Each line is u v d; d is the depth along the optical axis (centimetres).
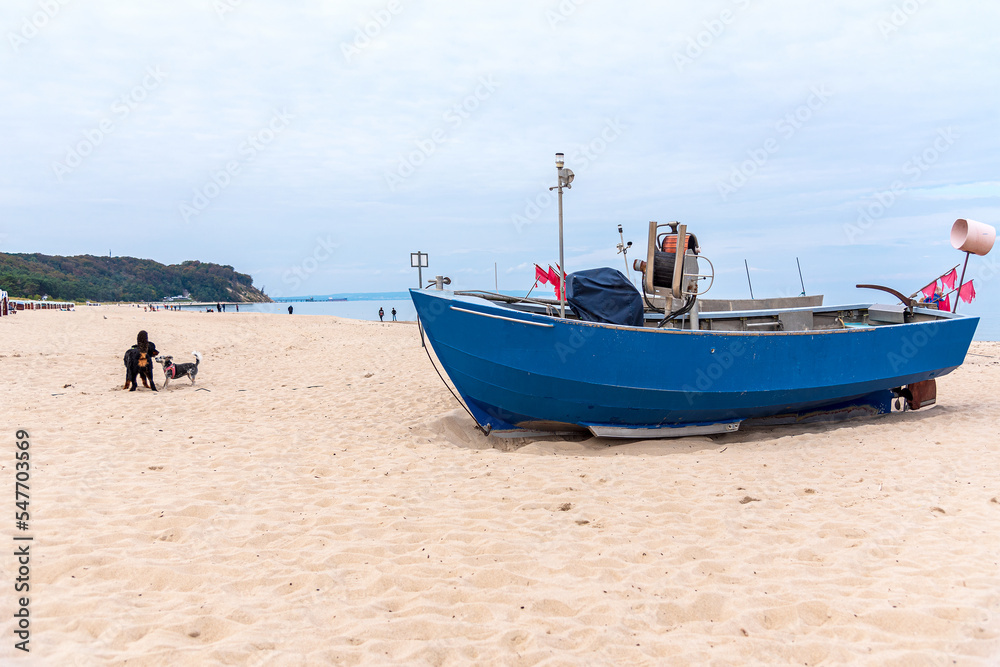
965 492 582
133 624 328
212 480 617
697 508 556
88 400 1068
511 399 810
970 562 422
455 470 684
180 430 843
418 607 363
